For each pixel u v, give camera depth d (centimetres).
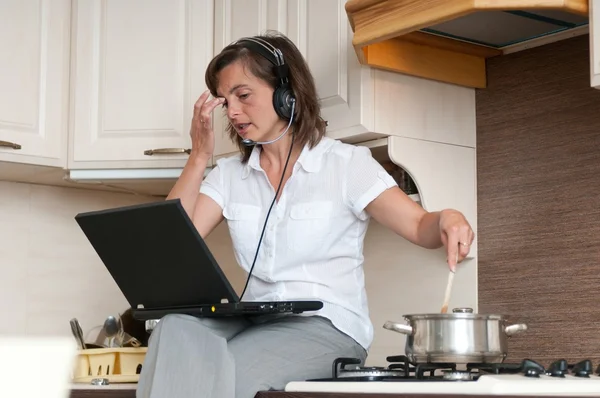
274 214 212
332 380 175
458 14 193
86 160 284
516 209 241
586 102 227
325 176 210
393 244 270
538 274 234
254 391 174
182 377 173
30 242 310
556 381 145
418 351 168
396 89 238
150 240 186
